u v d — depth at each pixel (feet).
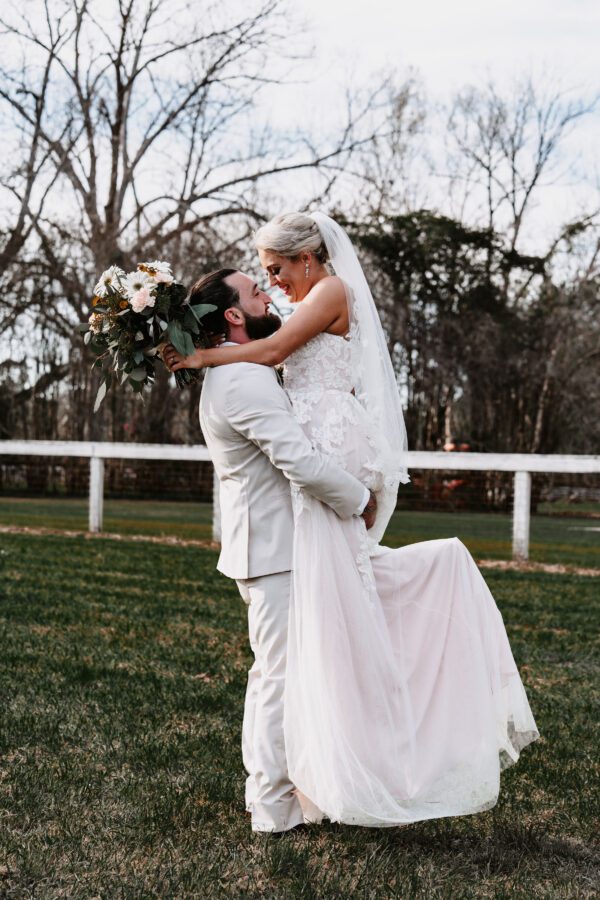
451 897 8.50
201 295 10.44
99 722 13.62
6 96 78.23
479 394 91.56
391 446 10.49
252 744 10.33
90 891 8.57
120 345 10.21
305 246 10.57
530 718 10.30
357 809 9.24
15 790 10.82
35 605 22.95
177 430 81.00
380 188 91.61
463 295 93.66
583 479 61.93
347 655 9.69
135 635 19.86
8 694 14.97
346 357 10.40
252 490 10.07
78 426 81.15
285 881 8.87
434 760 9.71
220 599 24.79
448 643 10.11
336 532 9.96
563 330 94.53
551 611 23.98
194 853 9.43
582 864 9.42
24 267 78.59
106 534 42.16
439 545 10.44
